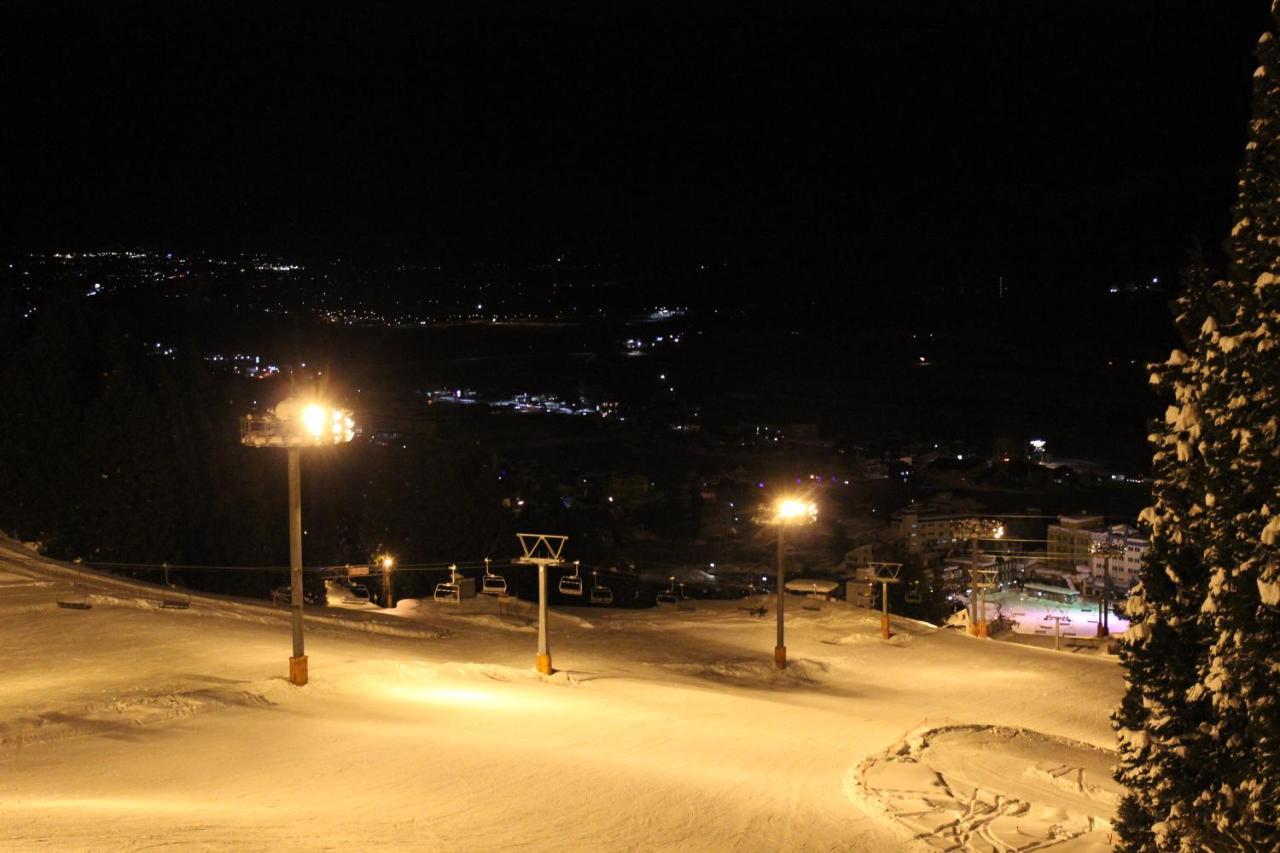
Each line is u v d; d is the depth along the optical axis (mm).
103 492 55781
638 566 117125
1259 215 10352
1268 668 9492
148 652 29016
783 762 20484
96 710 21016
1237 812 10117
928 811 16297
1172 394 11523
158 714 21094
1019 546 124000
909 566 84438
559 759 19062
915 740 22969
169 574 57062
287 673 26609
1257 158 10508
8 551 43531
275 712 22391
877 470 179125
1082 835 15109
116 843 11211
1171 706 11273
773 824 15109
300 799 14914
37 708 21094
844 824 15367
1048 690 38125
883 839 14641
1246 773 10164
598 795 16266
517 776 17297
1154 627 11500
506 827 13906
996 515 134500
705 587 101000
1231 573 9703
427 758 18391
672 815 15281
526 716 24203
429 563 76250
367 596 59312
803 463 184000
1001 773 19859
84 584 39750
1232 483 10031
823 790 17766
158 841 11438
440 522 77625
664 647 41906
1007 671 41531
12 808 13109
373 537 77625
